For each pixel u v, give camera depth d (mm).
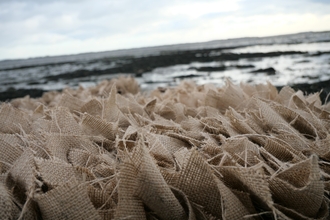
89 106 2010
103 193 1003
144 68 15891
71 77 16094
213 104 2102
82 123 1574
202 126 1650
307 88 4750
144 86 8961
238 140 1242
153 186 903
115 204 988
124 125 1784
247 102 1924
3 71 36031
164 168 1106
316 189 903
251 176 889
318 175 889
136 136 1475
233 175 990
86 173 1141
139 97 3031
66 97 2113
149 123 1746
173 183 1015
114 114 1784
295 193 927
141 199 939
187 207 982
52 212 908
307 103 1910
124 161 930
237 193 954
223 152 1098
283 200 964
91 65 26672
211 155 1256
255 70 9336
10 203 902
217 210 973
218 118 1580
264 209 974
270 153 1236
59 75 18594
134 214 909
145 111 2111
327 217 992
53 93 4340
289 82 5852
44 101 4094
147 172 909
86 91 3879
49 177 1022
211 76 9625
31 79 18547
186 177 983
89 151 1376
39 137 1543
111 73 15234
